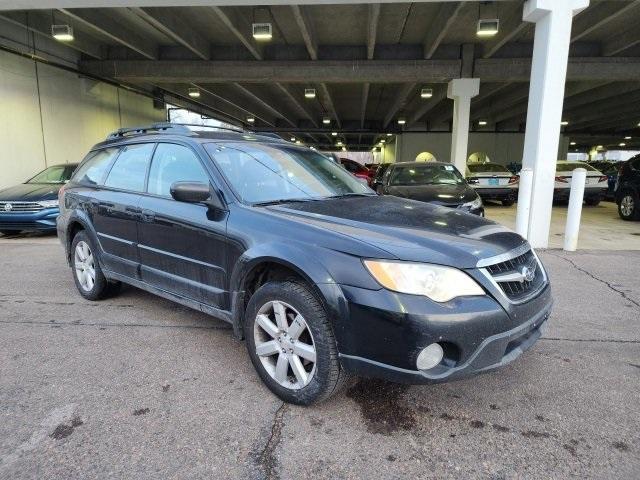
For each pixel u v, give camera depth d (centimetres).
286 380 266
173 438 233
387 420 250
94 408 260
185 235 325
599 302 452
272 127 3147
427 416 254
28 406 262
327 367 243
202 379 295
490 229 279
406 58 1467
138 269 375
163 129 390
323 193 350
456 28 1286
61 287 510
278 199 321
